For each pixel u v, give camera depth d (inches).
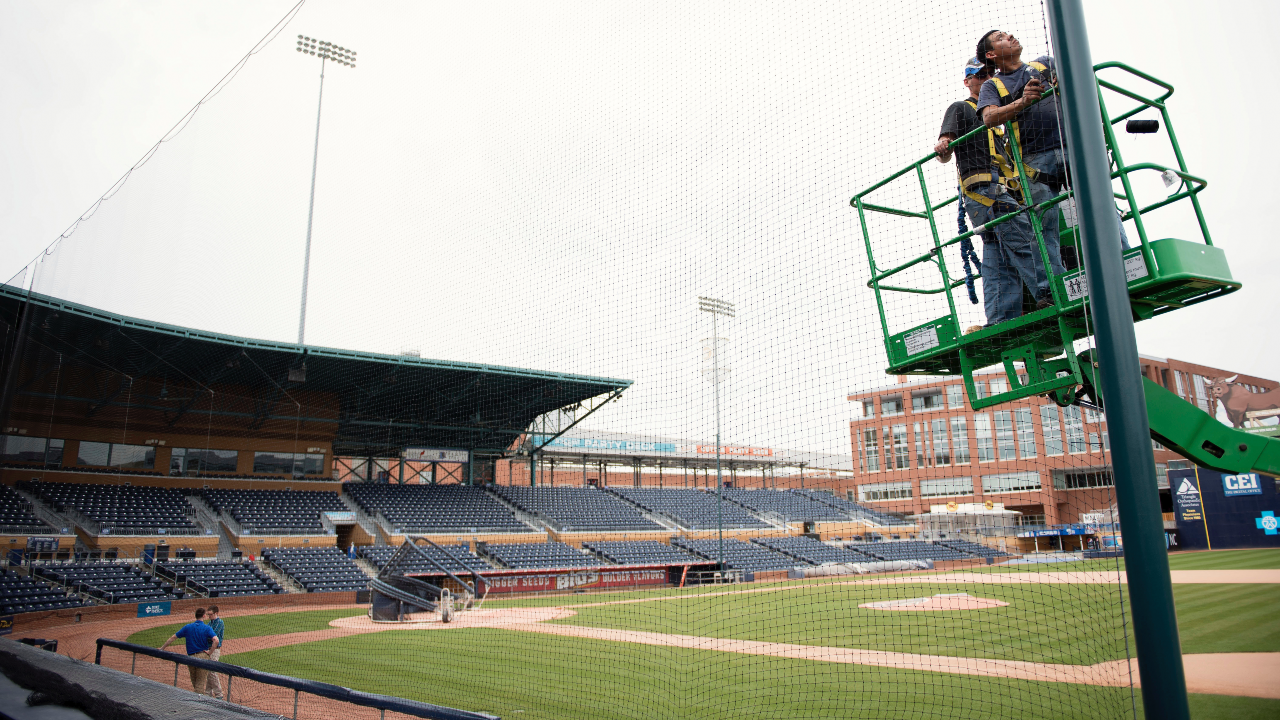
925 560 1245.1
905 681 354.3
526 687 370.9
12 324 757.9
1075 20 122.1
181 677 390.9
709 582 1182.3
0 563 817.5
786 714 299.9
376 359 837.2
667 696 343.3
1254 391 1851.6
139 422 1051.3
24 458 942.4
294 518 1152.8
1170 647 103.4
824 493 1363.2
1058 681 333.7
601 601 920.3
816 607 752.3
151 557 949.8
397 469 1461.6
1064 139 155.3
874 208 220.5
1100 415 175.6
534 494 1434.5
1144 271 149.3
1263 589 701.3
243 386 1077.8
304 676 414.6
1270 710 270.5
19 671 211.3
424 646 535.2
